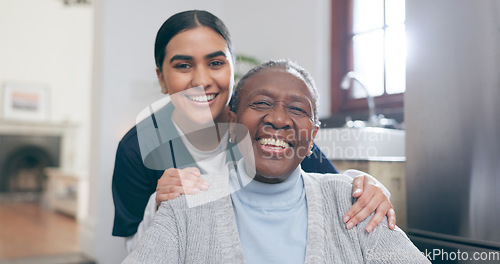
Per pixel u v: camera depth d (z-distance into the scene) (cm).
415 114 107
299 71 72
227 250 66
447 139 100
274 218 69
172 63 93
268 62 72
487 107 93
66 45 748
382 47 246
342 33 268
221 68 94
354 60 262
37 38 729
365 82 220
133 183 105
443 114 101
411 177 108
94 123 256
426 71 105
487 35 93
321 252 68
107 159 245
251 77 70
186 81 93
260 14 296
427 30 105
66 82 750
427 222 104
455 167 99
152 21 231
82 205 457
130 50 229
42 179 737
